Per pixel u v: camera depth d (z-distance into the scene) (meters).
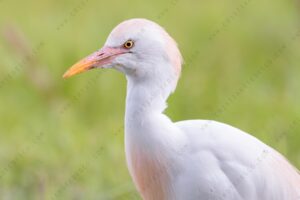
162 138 9.92
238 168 9.85
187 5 17.64
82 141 13.16
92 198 12.00
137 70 9.78
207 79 15.16
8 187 12.54
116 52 9.73
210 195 9.87
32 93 15.20
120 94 15.07
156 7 17.55
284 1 17.81
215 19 17.03
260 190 9.91
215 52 16.27
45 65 15.53
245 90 14.84
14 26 15.62
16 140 13.63
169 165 10.00
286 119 13.65
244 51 16.69
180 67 9.87
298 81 15.00
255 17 17.39
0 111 14.71
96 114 14.80
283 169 10.05
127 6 17.55
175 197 10.12
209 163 9.86
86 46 15.97
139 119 9.91
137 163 10.12
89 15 17.23
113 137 13.09
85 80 15.20
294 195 9.99
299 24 17.20
